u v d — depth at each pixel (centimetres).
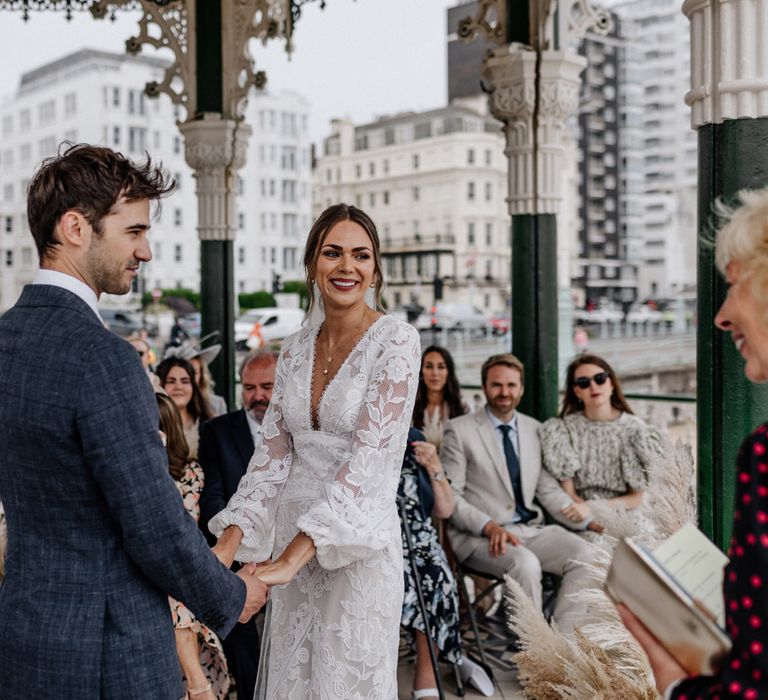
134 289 5447
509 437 448
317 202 8112
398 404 234
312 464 242
